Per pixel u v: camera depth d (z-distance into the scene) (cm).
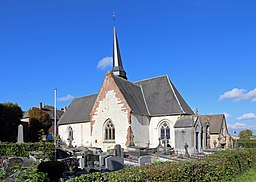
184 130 3366
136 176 767
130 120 3403
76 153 2894
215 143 4800
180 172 970
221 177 1343
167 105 3681
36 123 5166
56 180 1127
